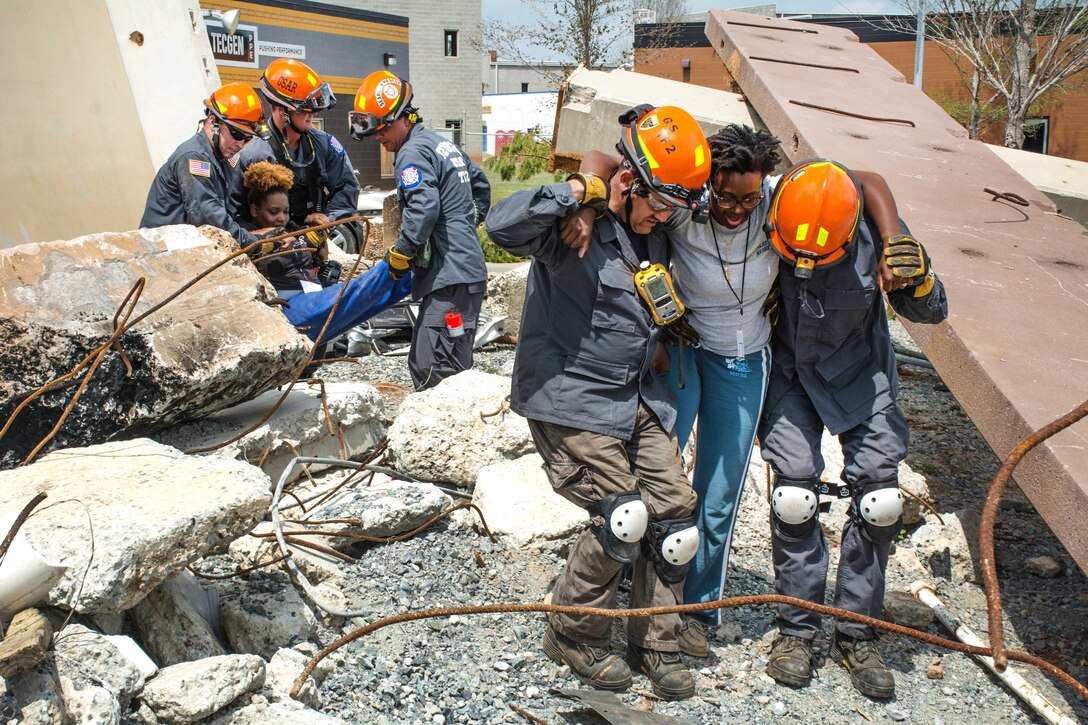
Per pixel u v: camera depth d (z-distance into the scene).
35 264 4.00
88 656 2.54
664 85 9.27
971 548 4.87
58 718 2.28
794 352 3.49
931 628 4.12
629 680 3.38
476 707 3.16
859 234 3.35
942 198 6.07
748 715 3.36
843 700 3.51
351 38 28.64
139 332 3.87
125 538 2.65
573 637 3.37
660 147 3.03
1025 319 4.63
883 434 3.47
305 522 3.86
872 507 3.41
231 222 5.49
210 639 2.99
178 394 3.87
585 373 3.22
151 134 7.65
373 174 30.47
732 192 3.13
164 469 3.16
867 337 3.54
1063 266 5.25
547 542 4.16
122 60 7.46
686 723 3.15
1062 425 2.22
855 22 28.50
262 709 2.68
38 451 3.64
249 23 24.58
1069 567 4.76
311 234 5.88
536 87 59.84
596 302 3.17
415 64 41.28
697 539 3.31
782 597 2.56
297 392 4.85
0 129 6.58
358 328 7.85
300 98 6.02
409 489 4.24
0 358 3.81
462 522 4.32
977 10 19.98
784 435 3.56
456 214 5.69
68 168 7.08
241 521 2.99
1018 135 19.52
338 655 3.24
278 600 3.35
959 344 4.44
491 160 14.34
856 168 6.39
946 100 24.58
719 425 3.62
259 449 4.23
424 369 5.87
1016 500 5.41
